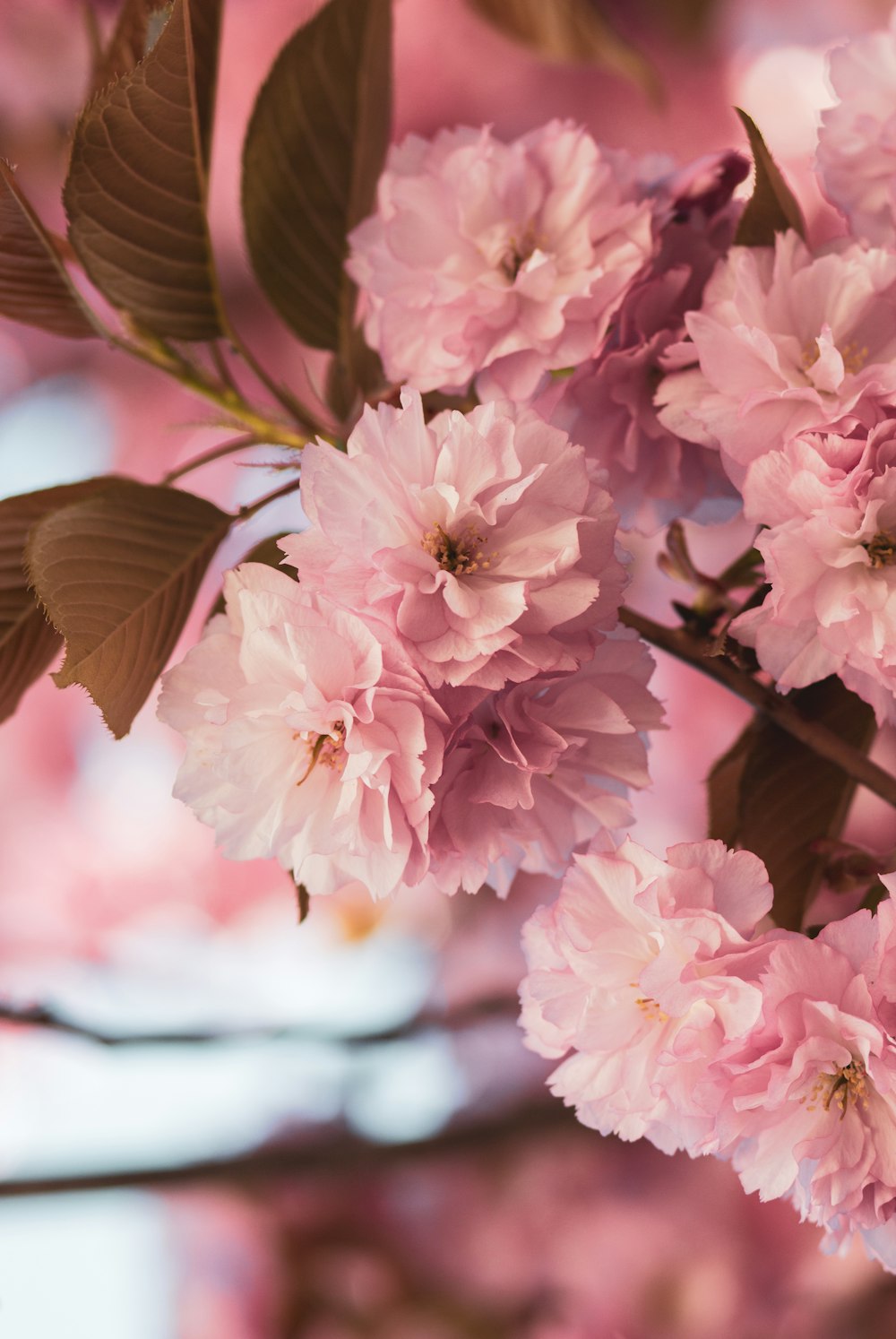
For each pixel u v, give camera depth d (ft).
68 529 1.84
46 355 4.44
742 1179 1.79
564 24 2.50
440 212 1.92
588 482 1.78
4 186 1.87
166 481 1.94
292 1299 3.73
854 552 1.81
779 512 1.81
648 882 1.78
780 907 1.91
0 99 3.52
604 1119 1.83
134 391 4.45
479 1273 3.78
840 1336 3.42
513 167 1.91
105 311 2.66
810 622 1.82
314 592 1.76
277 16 3.71
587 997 1.82
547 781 1.82
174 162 1.89
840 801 1.92
